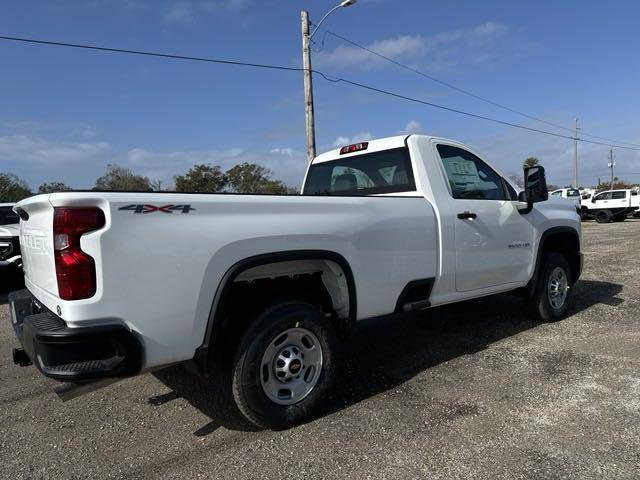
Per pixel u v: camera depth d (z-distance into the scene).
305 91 16.14
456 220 4.52
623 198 28.94
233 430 3.44
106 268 2.65
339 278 3.71
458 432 3.29
